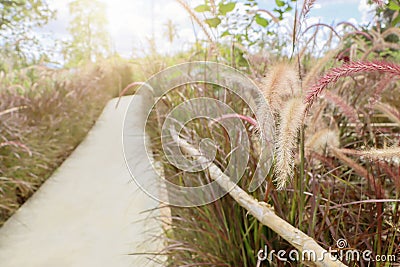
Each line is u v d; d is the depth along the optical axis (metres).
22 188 2.49
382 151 0.56
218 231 1.07
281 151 0.58
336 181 1.06
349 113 0.97
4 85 3.50
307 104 0.57
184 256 1.26
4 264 1.60
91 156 3.49
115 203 2.21
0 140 2.46
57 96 4.10
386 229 0.81
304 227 0.85
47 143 3.20
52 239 1.82
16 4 5.53
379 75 1.43
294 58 0.79
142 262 1.48
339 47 0.98
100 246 1.70
